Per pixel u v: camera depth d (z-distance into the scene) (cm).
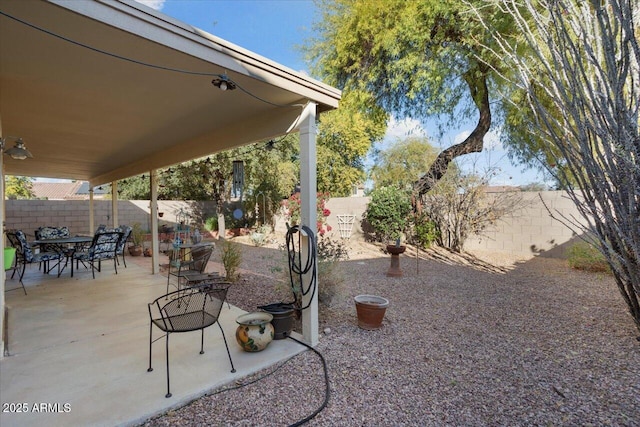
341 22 794
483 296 443
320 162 1473
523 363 260
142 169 648
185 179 1227
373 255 766
